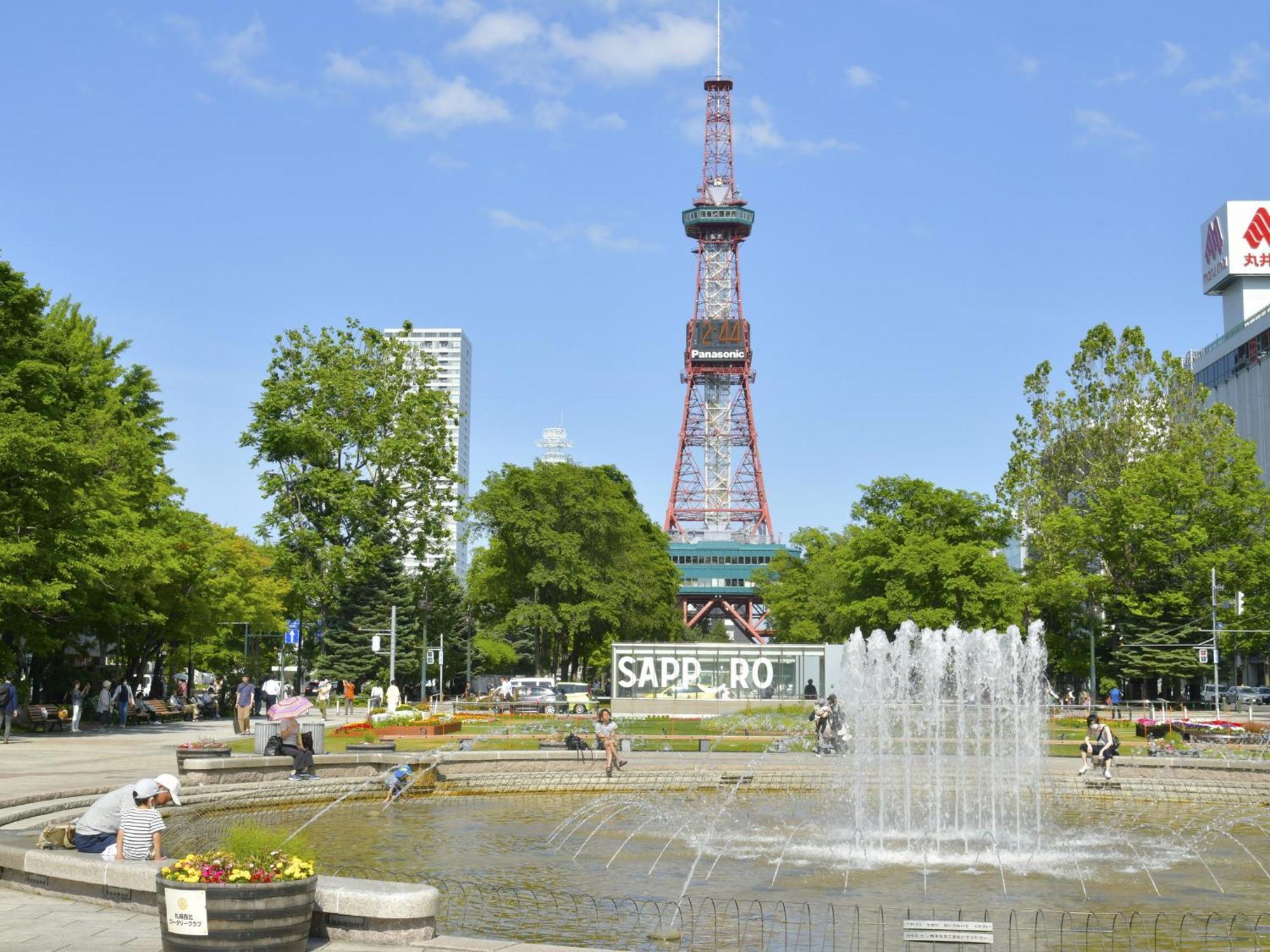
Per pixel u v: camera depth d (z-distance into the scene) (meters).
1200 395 85.62
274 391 75.88
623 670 67.81
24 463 43.75
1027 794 35.31
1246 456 79.31
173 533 63.84
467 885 20.14
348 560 73.88
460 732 52.00
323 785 32.56
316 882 13.22
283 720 34.22
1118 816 31.59
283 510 74.88
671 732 53.12
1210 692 96.44
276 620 85.81
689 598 191.25
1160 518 75.19
